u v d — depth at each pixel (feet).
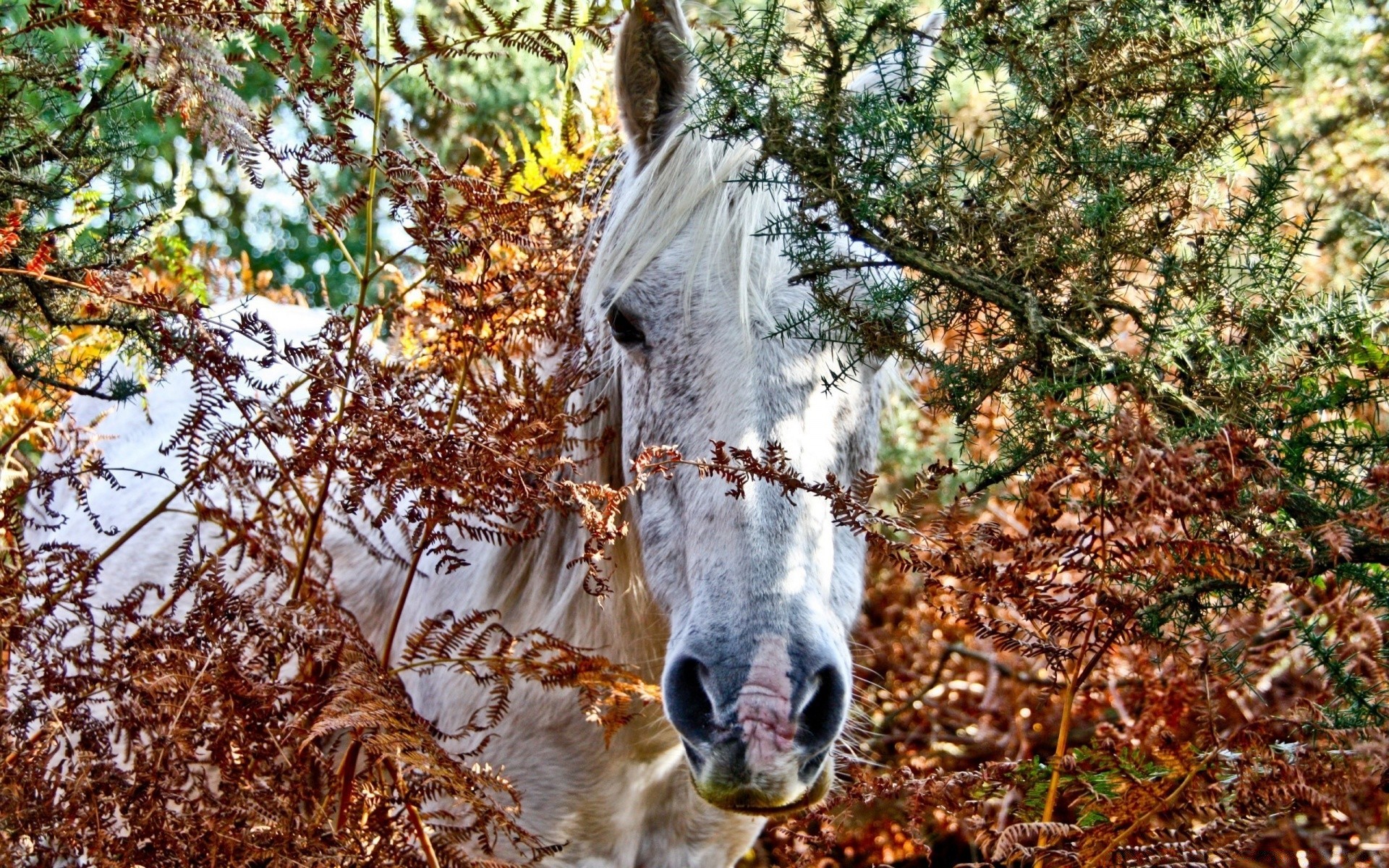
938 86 5.73
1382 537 4.71
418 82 16.53
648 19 7.07
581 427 7.48
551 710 7.52
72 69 7.25
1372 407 6.27
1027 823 5.73
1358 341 5.68
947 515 5.64
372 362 6.61
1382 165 12.50
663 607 6.46
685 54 7.14
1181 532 5.33
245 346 10.29
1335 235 12.23
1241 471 4.94
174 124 21.09
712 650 5.54
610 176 7.82
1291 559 4.94
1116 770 6.16
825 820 8.02
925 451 12.98
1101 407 5.55
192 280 11.39
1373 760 4.87
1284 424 5.55
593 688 6.50
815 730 5.54
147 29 6.11
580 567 7.53
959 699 12.46
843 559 6.40
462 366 7.28
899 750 11.84
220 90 6.21
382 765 6.22
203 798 5.96
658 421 6.33
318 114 6.79
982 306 5.86
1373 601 5.29
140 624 7.05
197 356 6.31
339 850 5.75
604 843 7.87
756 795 5.30
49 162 7.40
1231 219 5.74
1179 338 5.41
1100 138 5.74
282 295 14.49
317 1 6.46
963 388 5.74
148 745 6.30
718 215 6.27
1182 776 5.79
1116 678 9.12
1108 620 5.57
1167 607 5.61
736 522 5.70
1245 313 5.67
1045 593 5.78
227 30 6.45
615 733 6.66
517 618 7.95
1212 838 5.34
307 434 6.54
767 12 5.65
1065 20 5.61
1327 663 5.37
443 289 6.88
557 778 7.59
